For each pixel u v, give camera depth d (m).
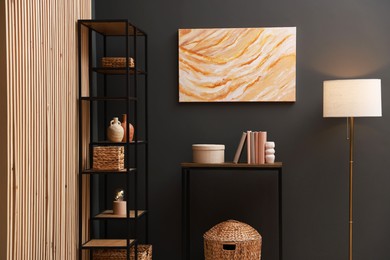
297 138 4.93
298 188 4.94
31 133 3.66
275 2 4.94
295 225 4.94
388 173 4.88
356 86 4.41
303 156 4.93
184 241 4.99
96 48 5.04
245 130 4.96
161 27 5.02
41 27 3.80
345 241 4.91
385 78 4.87
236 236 4.51
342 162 4.91
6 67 3.36
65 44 4.21
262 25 4.94
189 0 5.00
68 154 4.27
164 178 5.04
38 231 3.76
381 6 4.87
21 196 3.54
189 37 4.96
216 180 4.99
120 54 5.05
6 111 3.37
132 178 5.05
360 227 4.89
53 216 4.01
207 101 4.95
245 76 4.92
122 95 5.05
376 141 4.88
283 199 4.95
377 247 4.88
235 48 4.92
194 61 4.95
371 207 4.89
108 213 4.67
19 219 3.52
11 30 3.41
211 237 4.55
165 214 5.04
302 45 4.92
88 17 4.77
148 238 5.04
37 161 3.74
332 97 4.49
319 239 4.93
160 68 5.02
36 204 3.73
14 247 3.45
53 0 3.99
